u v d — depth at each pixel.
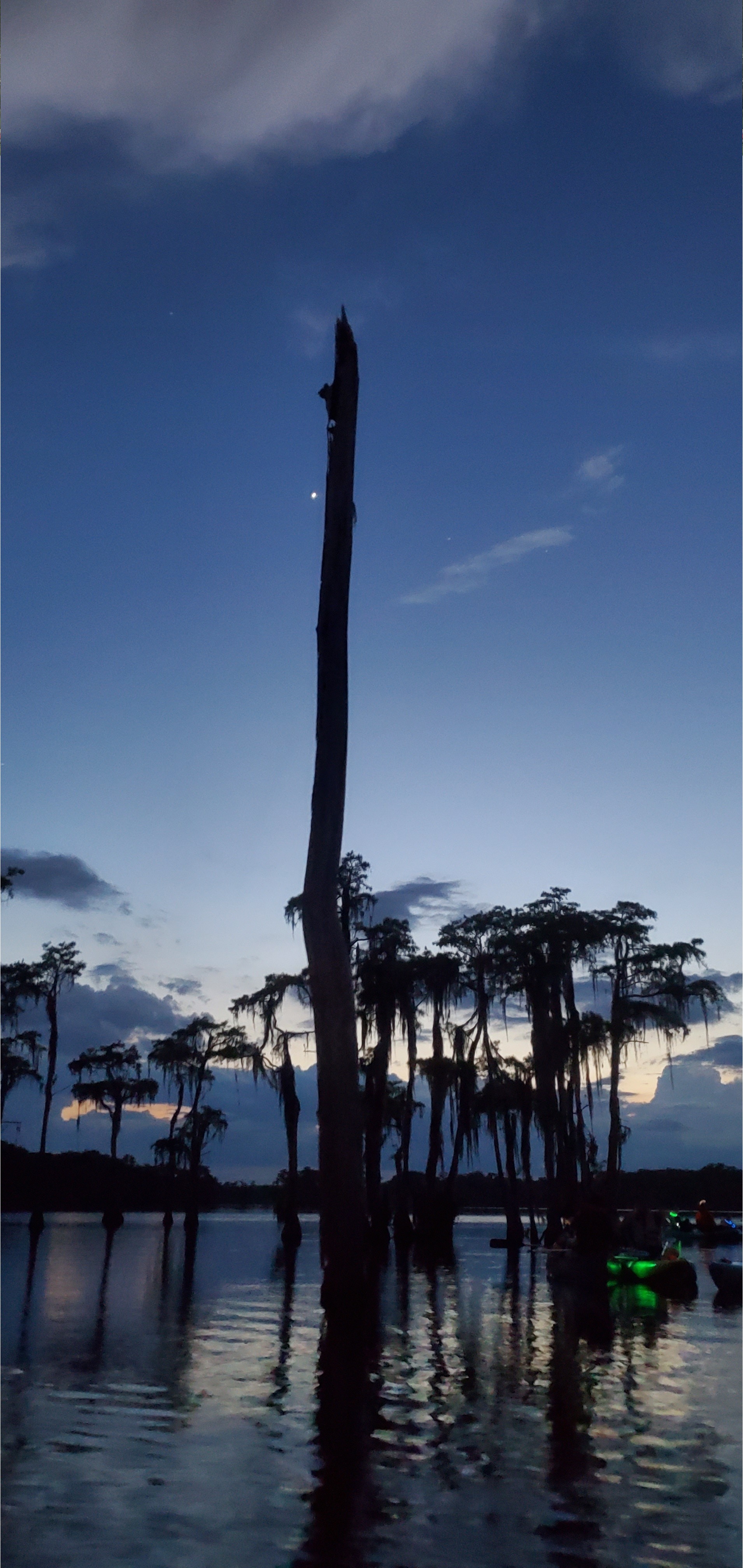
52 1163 90.62
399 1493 8.06
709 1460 9.04
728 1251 44.78
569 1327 18.28
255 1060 46.19
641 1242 29.44
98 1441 9.56
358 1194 20.44
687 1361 14.47
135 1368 13.41
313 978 21.25
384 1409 11.09
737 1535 7.13
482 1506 7.76
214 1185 105.56
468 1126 47.12
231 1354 14.73
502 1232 62.41
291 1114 45.53
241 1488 8.14
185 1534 7.10
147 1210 93.88
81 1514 7.50
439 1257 38.66
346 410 23.89
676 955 41.88
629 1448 9.48
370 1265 34.06
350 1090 20.72
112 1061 62.12
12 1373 12.95
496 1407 11.20
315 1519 7.44
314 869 21.59
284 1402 11.36
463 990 46.88
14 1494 7.94
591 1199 35.50
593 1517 7.53
